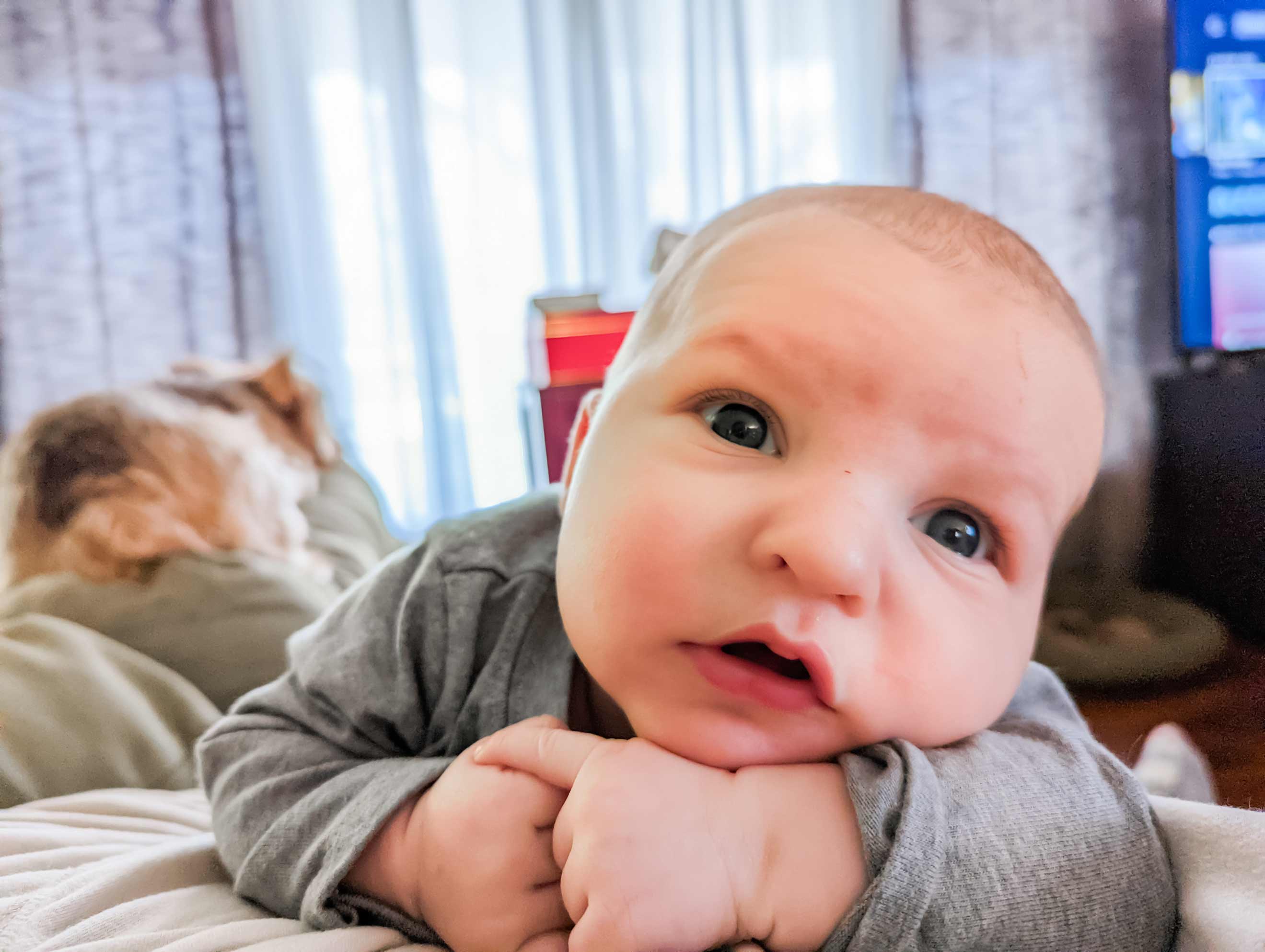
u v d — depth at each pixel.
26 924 0.45
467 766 0.44
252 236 2.52
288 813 0.49
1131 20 2.42
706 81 2.61
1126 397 1.59
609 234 2.62
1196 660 1.08
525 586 0.58
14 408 2.44
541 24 2.57
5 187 2.41
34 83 2.41
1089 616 1.27
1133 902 0.40
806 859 0.38
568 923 0.40
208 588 0.97
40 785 0.75
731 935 0.37
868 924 0.36
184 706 0.87
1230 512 1.34
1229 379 1.59
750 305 0.44
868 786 0.39
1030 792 0.41
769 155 2.64
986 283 0.45
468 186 2.63
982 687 0.44
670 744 0.40
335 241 2.59
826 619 0.38
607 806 0.37
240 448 1.17
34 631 0.86
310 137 2.53
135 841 0.62
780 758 0.41
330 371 2.58
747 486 0.40
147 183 2.47
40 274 2.44
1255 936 0.36
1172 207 2.02
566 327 1.43
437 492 2.62
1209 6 1.97
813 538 0.37
